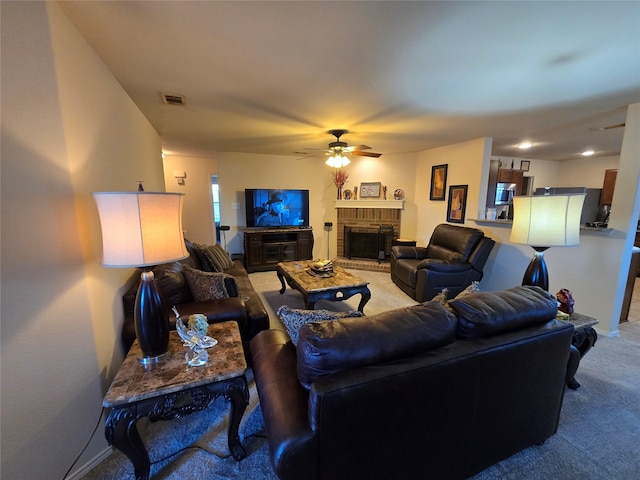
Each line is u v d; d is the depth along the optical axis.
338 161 3.78
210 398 1.37
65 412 1.33
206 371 1.38
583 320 1.99
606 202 6.23
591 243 2.95
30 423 1.20
